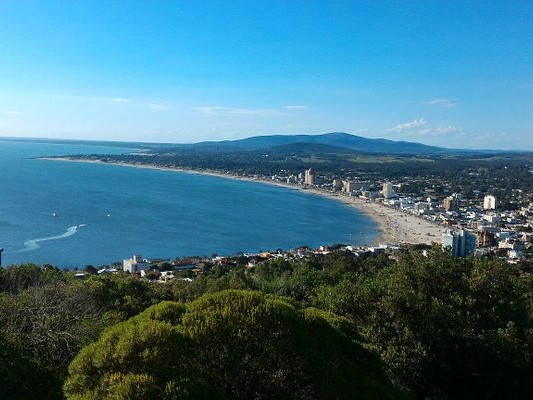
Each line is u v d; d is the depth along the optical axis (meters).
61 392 17.16
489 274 26.41
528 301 29.64
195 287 48.69
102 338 13.94
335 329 18.80
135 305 36.16
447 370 22.12
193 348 13.90
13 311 22.27
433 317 22.92
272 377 14.39
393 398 16.34
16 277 38.69
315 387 14.65
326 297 28.81
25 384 17.47
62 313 23.78
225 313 15.00
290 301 21.25
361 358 18.19
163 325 13.70
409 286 25.72
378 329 23.42
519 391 21.97
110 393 11.59
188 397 11.53
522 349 22.64
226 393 13.77
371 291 26.39
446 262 26.80
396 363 21.14
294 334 15.48
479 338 22.47
